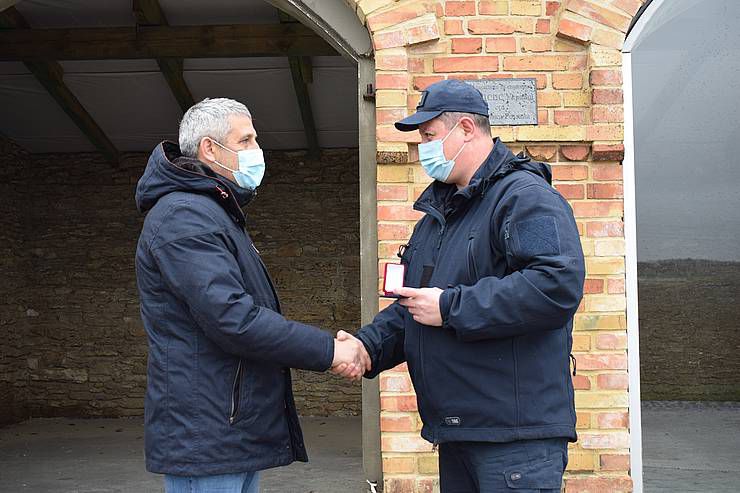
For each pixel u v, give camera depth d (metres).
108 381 10.17
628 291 3.90
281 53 7.23
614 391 3.64
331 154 10.26
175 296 2.28
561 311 2.10
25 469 7.01
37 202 10.30
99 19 7.32
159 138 9.72
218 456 2.23
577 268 2.12
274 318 2.27
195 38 7.25
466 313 2.13
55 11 7.20
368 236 3.95
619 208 3.72
